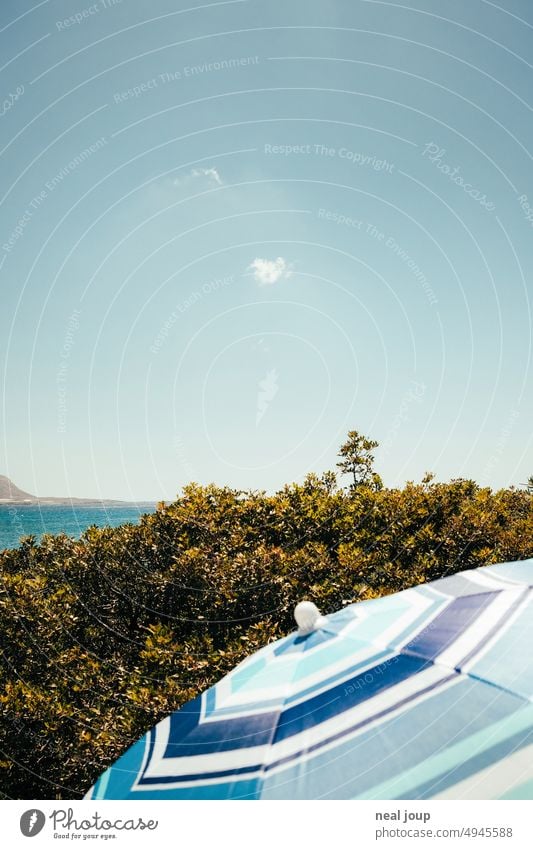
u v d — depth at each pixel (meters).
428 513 10.75
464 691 2.25
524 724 1.99
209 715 2.64
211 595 8.37
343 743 2.16
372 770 1.99
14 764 7.09
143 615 9.06
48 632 8.41
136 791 2.32
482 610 2.92
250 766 2.20
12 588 9.05
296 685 2.62
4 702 7.34
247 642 7.47
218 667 7.21
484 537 10.42
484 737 1.98
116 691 7.90
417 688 2.34
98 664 8.08
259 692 2.68
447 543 10.21
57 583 9.59
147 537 9.58
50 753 7.22
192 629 8.35
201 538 9.52
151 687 7.08
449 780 1.85
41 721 7.30
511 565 3.74
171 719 2.76
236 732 2.43
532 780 1.76
